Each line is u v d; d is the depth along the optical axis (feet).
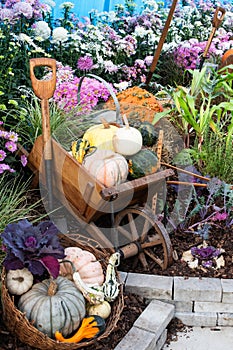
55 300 7.41
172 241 9.64
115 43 15.11
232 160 10.44
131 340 7.88
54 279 7.56
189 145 11.41
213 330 8.91
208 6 18.84
